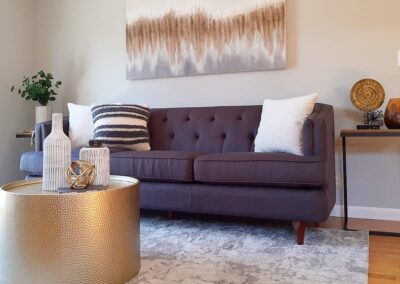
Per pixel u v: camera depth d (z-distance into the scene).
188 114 3.01
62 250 1.37
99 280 1.42
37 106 3.64
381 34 2.69
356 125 2.74
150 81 3.40
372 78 2.71
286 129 2.33
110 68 3.55
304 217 2.00
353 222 2.59
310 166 1.95
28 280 1.38
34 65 3.83
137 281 1.54
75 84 3.69
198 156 2.31
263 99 3.01
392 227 2.44
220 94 3.15
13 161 3.59
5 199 1.41
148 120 3.05
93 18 3.60
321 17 2.83
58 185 1.58
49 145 1.58
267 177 2.04
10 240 1.40
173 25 3.25
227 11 3.07
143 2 3.35
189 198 2.25
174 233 2.28
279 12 2.92
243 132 2.77
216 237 2.19
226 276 1.60
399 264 1.78
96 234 1.41
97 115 2.85
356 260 1.78
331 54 2.81
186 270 1.67
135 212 1.59
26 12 3.76
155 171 2.30
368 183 2.74
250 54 3.01
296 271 1.65
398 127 2.42
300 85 2.90
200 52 3.17
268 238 2.16
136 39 3.38
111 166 2.40
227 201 2.16
